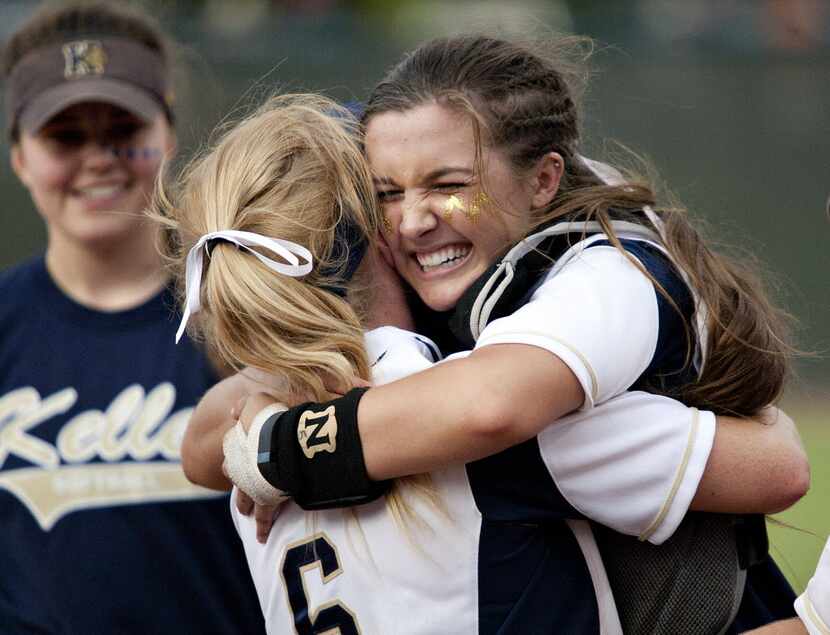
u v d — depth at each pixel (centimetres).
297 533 639
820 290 3291
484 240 664
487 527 607
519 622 603
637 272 639
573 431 606
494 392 578
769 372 675
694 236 695
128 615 930
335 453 597
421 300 709
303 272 617
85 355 978
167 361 972
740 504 630
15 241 3108
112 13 1073
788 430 672
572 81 741
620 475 608
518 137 668
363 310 675
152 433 958
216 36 3475
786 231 3353
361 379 627
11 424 969
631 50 3603
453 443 581
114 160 1012
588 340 596
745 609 710
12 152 1103
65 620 932
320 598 623
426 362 634
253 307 614
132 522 939
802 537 1780
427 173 650
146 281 996
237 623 941
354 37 3616
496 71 670
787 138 3406
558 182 693
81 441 961
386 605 607
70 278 996
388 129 660
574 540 631
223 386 747
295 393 647
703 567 645
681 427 614
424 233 660
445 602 603
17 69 1046
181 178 719
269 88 867
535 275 667
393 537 609
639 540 641
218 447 723
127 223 985
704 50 3588
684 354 658
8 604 945
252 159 645
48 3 1098
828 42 3534
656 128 3428
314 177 641
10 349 991
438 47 686
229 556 940
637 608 645
